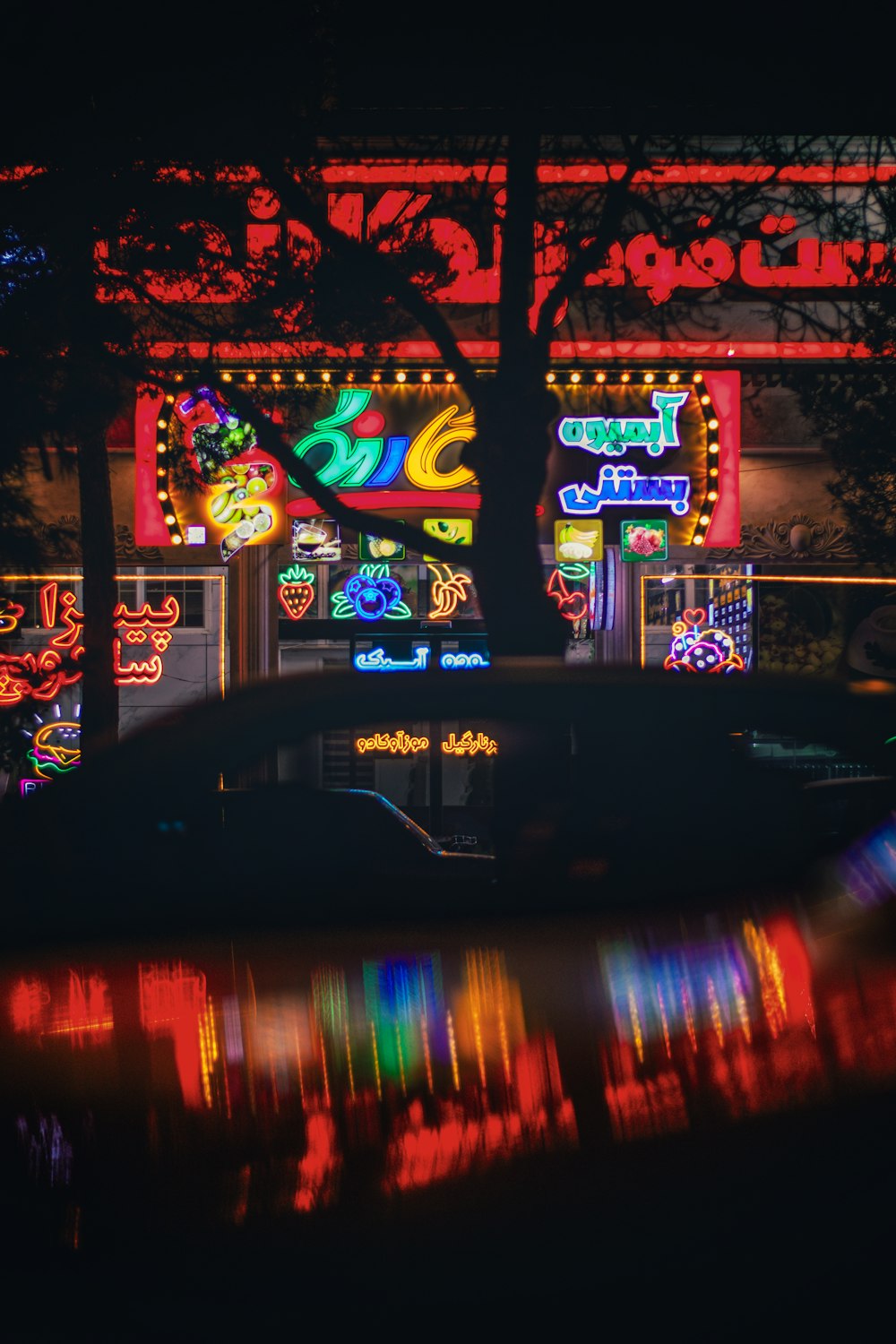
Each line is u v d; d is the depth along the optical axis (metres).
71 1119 1.36
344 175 16.92
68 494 19.22
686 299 19.30
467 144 15.88
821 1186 1.43
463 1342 1.28
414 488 19.56
